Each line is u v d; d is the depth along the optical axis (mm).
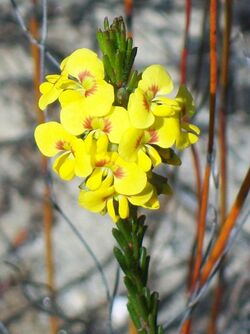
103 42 119
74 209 316
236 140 340
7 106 351
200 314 267
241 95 350
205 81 340
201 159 319
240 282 256
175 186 270
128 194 118
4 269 290
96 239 308
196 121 324
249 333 255
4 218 315
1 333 244
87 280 292
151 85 118
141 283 135
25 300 279
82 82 119
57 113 325
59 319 271
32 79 362
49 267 231
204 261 169
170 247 292
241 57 296
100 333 274
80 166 117
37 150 335
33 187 323
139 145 117
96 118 116
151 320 136
